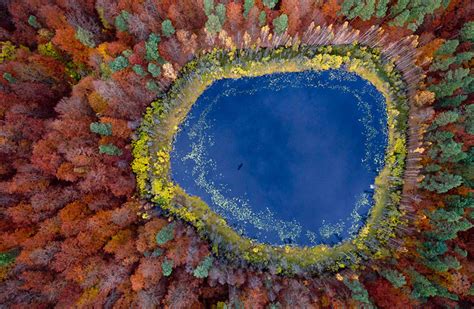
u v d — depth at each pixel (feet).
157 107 141.28
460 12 135.64
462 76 126.41
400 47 139.95
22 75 127.24
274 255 136.77
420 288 115.75
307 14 136.46
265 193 144.66
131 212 126.21
